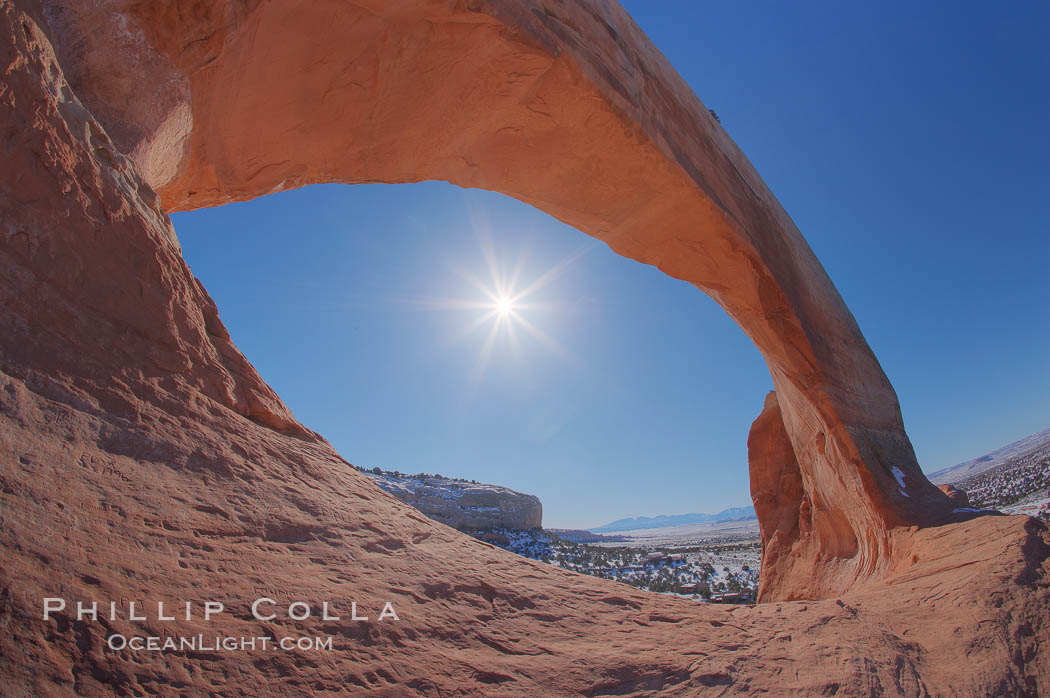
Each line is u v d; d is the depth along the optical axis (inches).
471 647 117.3
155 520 98.0
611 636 145.4
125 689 69.1
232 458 130.2
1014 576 215.5
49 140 123.2
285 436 161.0
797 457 574.6
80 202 126.3
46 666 65.4
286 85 271.0
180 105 229.9
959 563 258.2
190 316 147.1
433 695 97.0
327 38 257.1
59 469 91.8
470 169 367.6
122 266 131.2
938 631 186.5
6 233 110.3
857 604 229.6
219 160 281.9
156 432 117.0
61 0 179.9
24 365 102.3
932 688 149.4
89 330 118.2
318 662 91.0
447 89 305.1
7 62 119.8
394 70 284.4
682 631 160.6
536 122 338.0
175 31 209.2
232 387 150.5
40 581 73.7
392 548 139.9
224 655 82.4
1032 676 156.2
